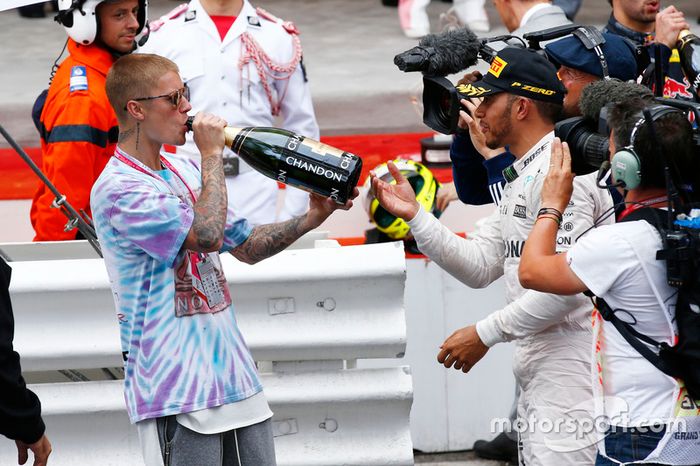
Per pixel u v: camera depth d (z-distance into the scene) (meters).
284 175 12.06
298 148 12.01
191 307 11.78
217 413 11.81
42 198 16.70
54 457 14.29
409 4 40.91
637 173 11.09
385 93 31.84
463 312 18.28
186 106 11.86
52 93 16.62
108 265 11.86
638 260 11.15
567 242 13.17
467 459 18.38
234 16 18.14
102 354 14.09
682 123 11.03
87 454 14.33
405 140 26.55
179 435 11.80
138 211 11.43
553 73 13.52
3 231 21.42
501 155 14.68
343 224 21.28
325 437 14.41
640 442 11.36
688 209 11.14
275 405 14.20
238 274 13.97
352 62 37.28
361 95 31.77
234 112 18.05
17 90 33.56
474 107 15.00
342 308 14.23
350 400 14.22
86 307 14.13
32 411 12.20
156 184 11.80
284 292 14.14
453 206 22.02
